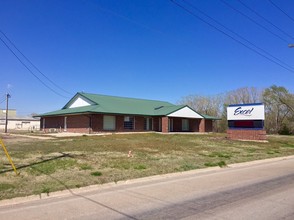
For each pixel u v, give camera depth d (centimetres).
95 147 1695
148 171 983
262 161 1401
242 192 730
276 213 553
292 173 1041
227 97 5369
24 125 7181
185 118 4003
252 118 2666
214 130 5316
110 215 541
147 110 3722
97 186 772
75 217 528
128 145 1870
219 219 517
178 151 1623
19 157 1232
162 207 595
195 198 668
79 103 3706
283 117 4962
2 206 594
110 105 3434
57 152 1420
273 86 5025
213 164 1184
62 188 726
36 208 582
